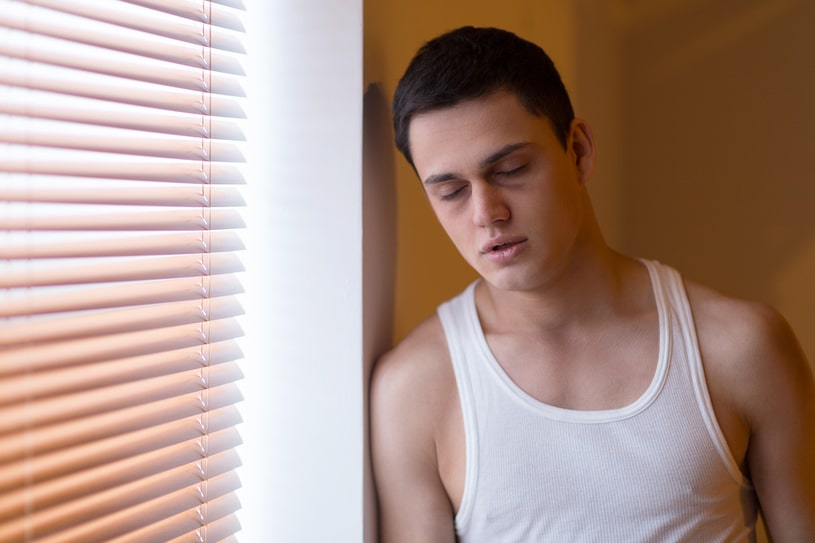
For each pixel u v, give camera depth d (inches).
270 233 44.9
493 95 37.1
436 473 45.3
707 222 79.5
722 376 42.3
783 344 42.8
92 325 34.9
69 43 35.1
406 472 44.8
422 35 48.6
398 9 45.8
